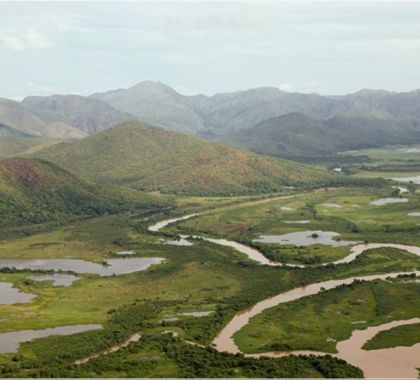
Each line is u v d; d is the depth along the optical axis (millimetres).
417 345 184500
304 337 192125
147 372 160875
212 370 161375
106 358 171625
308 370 163250
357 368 165250
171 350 177250
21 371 163250
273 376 157750
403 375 163250
